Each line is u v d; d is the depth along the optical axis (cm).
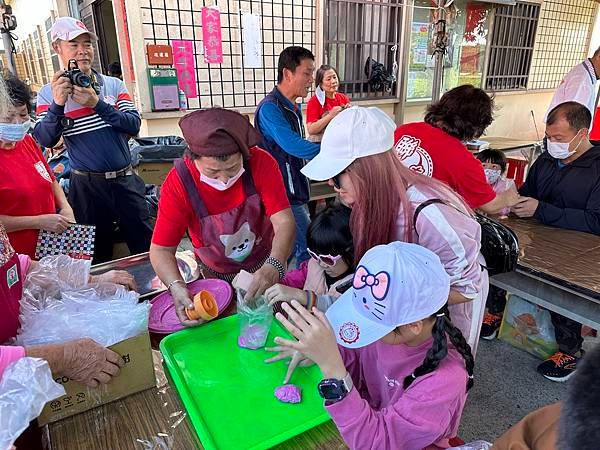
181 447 81
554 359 200
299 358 98
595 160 188
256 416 88
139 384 93
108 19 391
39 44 589
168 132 341
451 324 85
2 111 119
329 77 331
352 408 78
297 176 240
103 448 80
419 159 154
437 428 79
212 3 325
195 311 113
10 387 69
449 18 349
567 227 190
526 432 62
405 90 447
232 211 137
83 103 209
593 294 139
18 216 161
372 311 80
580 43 612
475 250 99
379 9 411
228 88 354
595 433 38
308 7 370
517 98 568
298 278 140
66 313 93
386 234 98
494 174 212
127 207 242
